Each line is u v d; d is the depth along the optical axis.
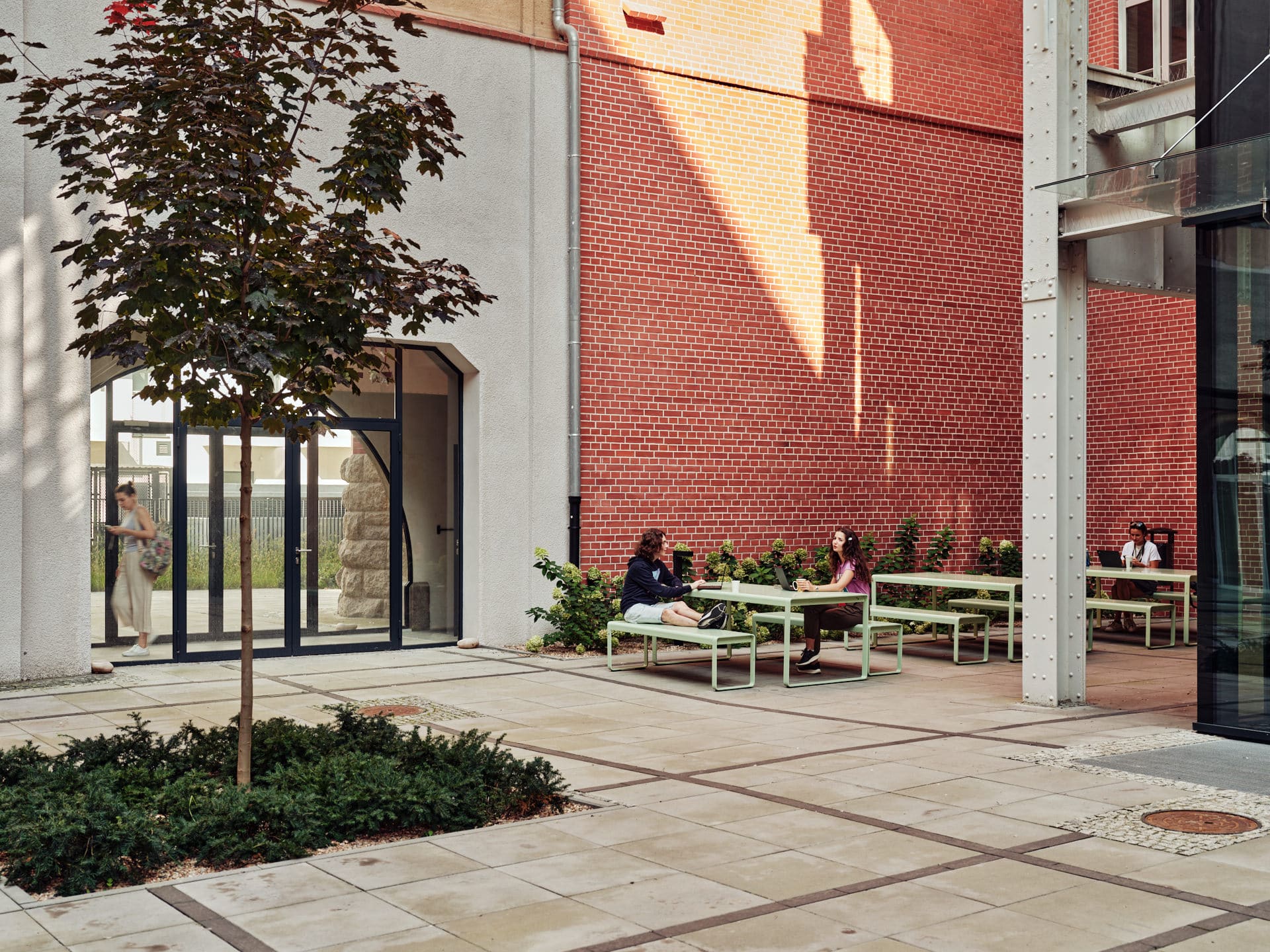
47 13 11.38
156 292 6.01
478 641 14.02
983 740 8.41
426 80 13.52
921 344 17.25
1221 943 4.38
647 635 11.94
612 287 14.72
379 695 10.68
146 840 5.37
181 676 11.72
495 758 6.79
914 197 17.16
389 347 13.75
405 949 4.36
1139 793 6.76
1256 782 7.03
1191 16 16.77
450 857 5.54
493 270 13.96
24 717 9.43
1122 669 12.45
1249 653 8.40
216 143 6.16
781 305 16.00
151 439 12.51
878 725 9.11
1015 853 5.56
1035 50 9.82
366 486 13.80
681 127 15.21
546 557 13.72
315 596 13.48
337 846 5.79
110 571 12.28
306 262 6.26
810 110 16.23
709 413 15.42
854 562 12.13
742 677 11.90
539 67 14.30
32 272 11.26
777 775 7.28
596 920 4.66
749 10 15.70
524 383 14.20
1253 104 8.59
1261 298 8.39
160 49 6.45
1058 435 9.85
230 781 6.38
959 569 17.61
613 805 6.54
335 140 12.93
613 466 14.71
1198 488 8.71
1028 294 9.91
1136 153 9.91
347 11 6.86
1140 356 18.08
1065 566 9.98
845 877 5.21
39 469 11.32
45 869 5.10
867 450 16.77
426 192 13.55
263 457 13.22
